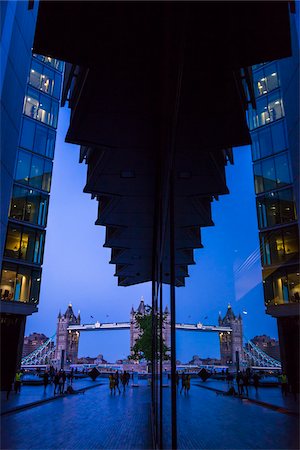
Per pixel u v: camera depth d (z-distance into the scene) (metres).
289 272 3.02
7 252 33.44
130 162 15.32
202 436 8.62
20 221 34.84
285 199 3.85
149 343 50.12
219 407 16.88
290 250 3.14
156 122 12.52
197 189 15.77
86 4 8.41
